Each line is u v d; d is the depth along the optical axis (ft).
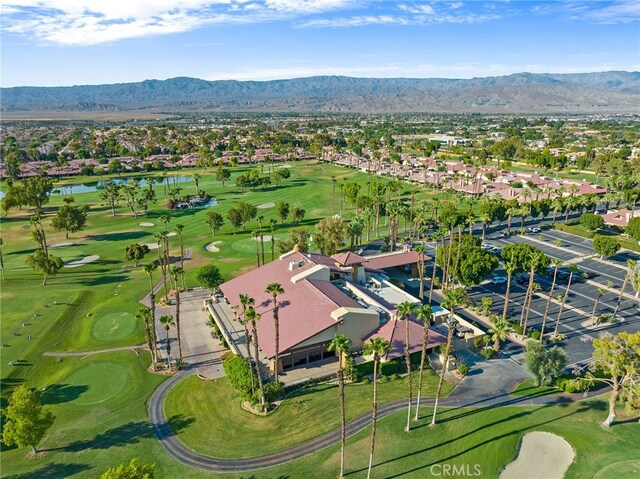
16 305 313.73
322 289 271.49
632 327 269.85
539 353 209.36
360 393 212.23
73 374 233.96
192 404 208.95
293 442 181.57
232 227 519.60
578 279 341.21
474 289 333.42
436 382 220.64
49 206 633.61
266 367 231.30
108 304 316.81
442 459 170.09
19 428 167.12
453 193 624.59
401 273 377.50
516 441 177.58
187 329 280.10
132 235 493.77
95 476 167.12
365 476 162.30
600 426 184.75
